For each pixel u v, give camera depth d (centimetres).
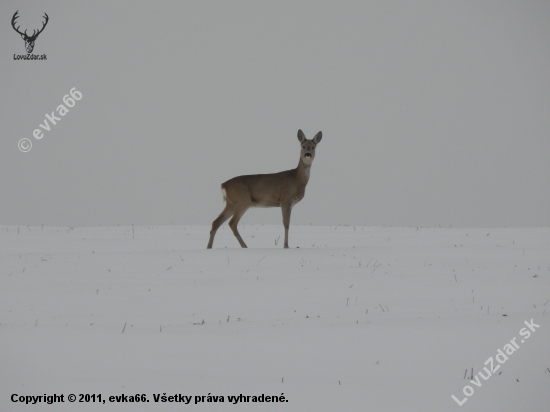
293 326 3108
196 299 3716
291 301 3662
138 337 2919
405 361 2597
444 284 4053
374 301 3650
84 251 5575
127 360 2608
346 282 4112
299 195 5612
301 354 2678
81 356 2656
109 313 3403
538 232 6875
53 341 2855
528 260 4869
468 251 5266
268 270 4478
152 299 3716
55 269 4562
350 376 2431
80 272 4462
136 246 5922
